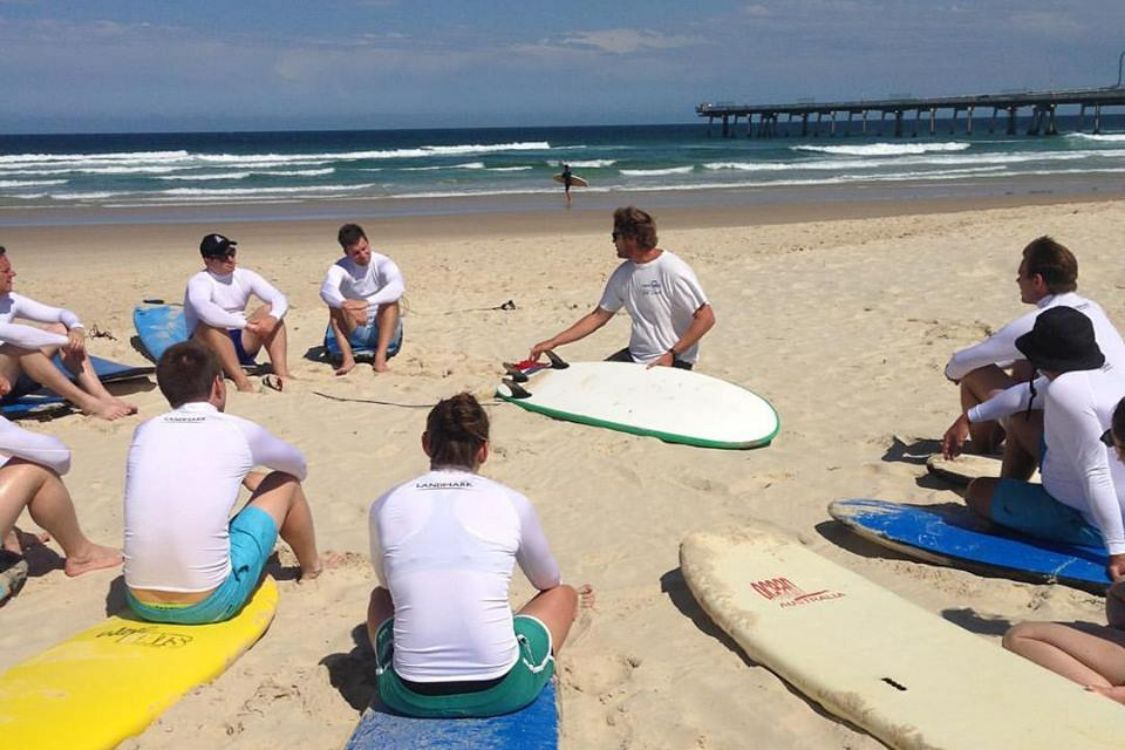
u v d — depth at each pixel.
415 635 3.12
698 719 3.43
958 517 4.89
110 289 12.80
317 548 4.87
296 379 7.92
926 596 4.29
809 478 5.73
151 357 8.68
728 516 5.22
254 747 3.29
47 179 37.84
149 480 3.83
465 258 15.66
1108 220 14.66
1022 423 4.94
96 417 6.96
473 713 3.16
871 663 3.55
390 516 3.25
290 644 3.94
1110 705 3.24
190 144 95.00
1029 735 3.10
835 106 86.88
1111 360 4.82
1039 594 4.25
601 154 58.50
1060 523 4.49
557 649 3.48
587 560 4.75
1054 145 61.62
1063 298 5.07
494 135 125.81
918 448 6.22
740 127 137.88
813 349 8.77
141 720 3.32
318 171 42.50
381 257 8.30
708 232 18.86
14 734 3.15
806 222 21.73
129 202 27.84
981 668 3.49
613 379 6.88
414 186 34.50
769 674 3.66
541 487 5.65
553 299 11.55
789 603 4.00
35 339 6.66
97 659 3.62
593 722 3.44
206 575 3.83
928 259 12.34
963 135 83.62
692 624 4.11
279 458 4.09
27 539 4.90
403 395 7.45
